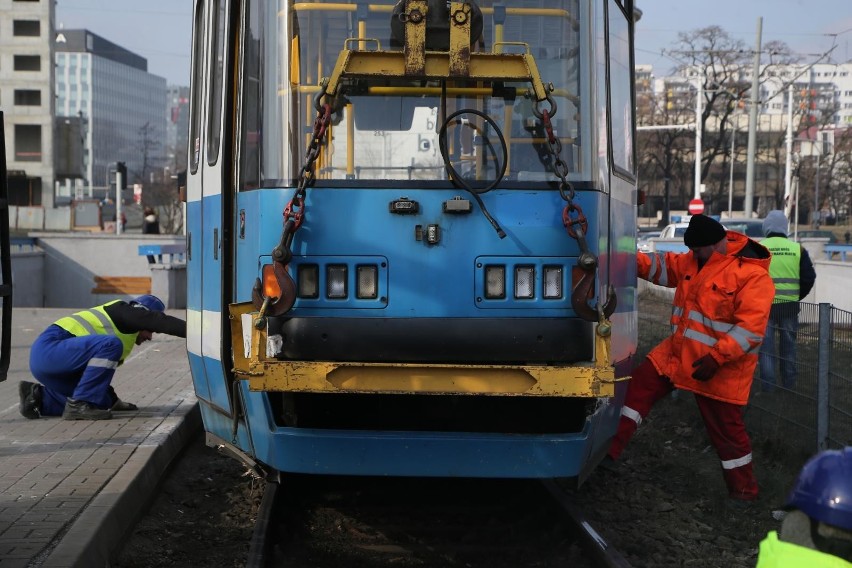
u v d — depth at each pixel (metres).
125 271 28.89
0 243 5.32
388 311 5.76
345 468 5.93
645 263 8.00
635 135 7.65
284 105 5.99
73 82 166.00
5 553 5.19
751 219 33.25
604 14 6.36
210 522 7.04
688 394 11.09
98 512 5.92
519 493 7.66
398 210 5.75
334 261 5.77
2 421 8.94
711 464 8.82
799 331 8.69
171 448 8.30
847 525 2.33
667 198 59.59
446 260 5.77
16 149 79.00
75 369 9.05
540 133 5.94
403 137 5.88
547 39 6.11
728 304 7.37
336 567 6.16
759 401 9.46
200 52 7.48
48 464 7.16
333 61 6.04
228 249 6.44
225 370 6.43
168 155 191.25
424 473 5.93
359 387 5.60
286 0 6.05
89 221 52.72
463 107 5.91
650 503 7.52
